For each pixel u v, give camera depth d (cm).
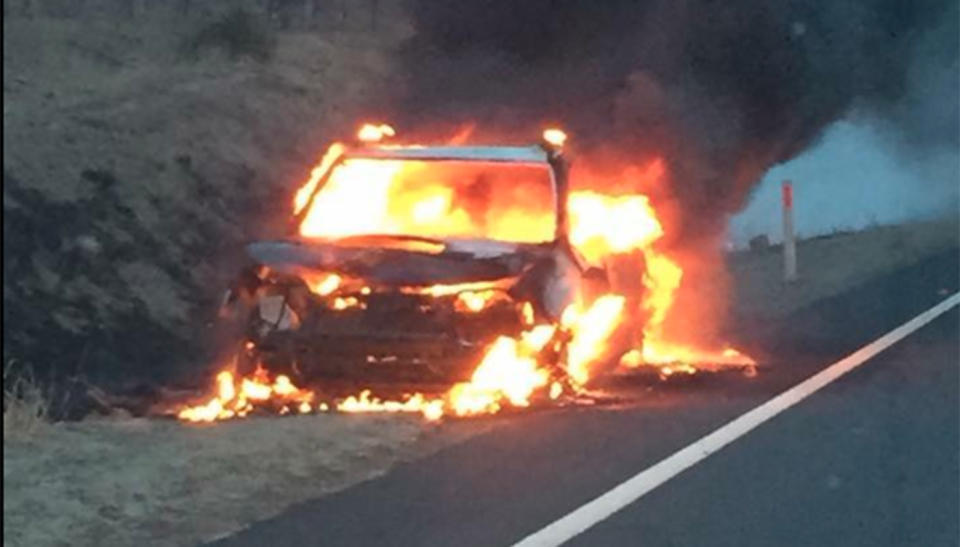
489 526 1065
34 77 3158
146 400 1666
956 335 2122
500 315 1502
